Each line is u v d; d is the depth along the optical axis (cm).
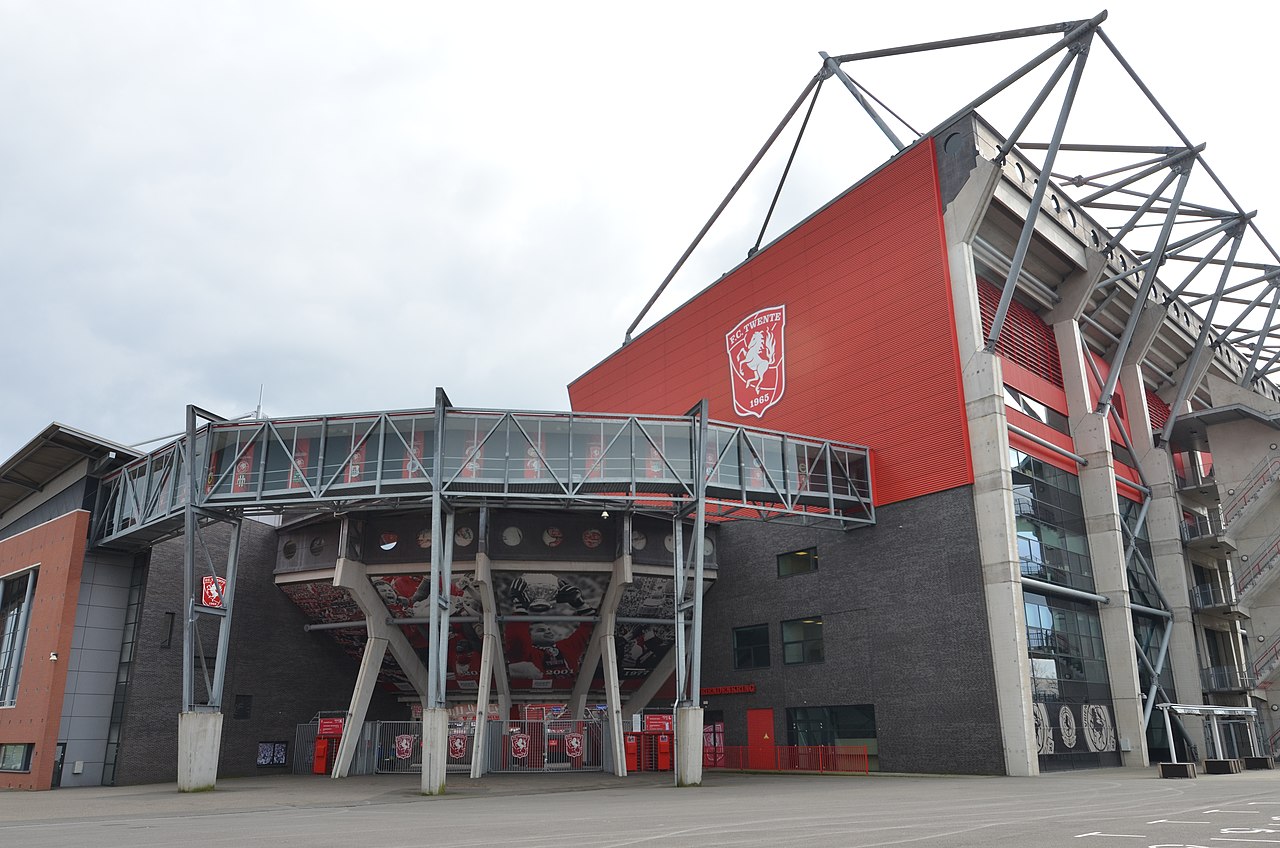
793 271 4691
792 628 4234
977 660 3444
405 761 4038
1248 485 4831
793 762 4038
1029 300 4397
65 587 3888
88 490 4081
